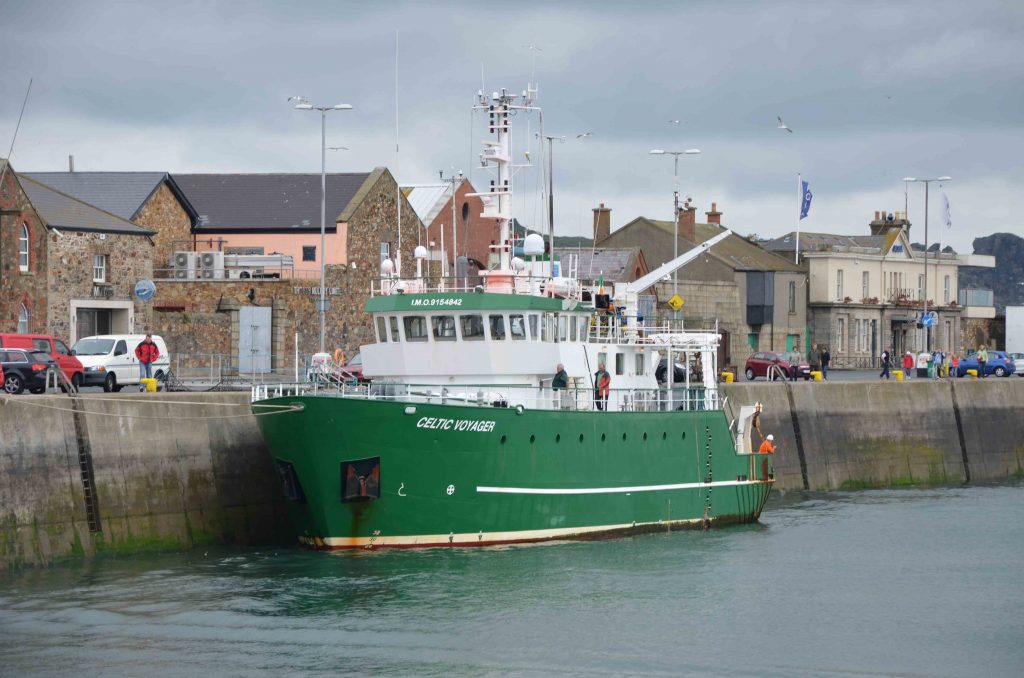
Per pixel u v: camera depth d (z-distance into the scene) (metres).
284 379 95.62
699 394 63.31
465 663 42.12
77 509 51.84
